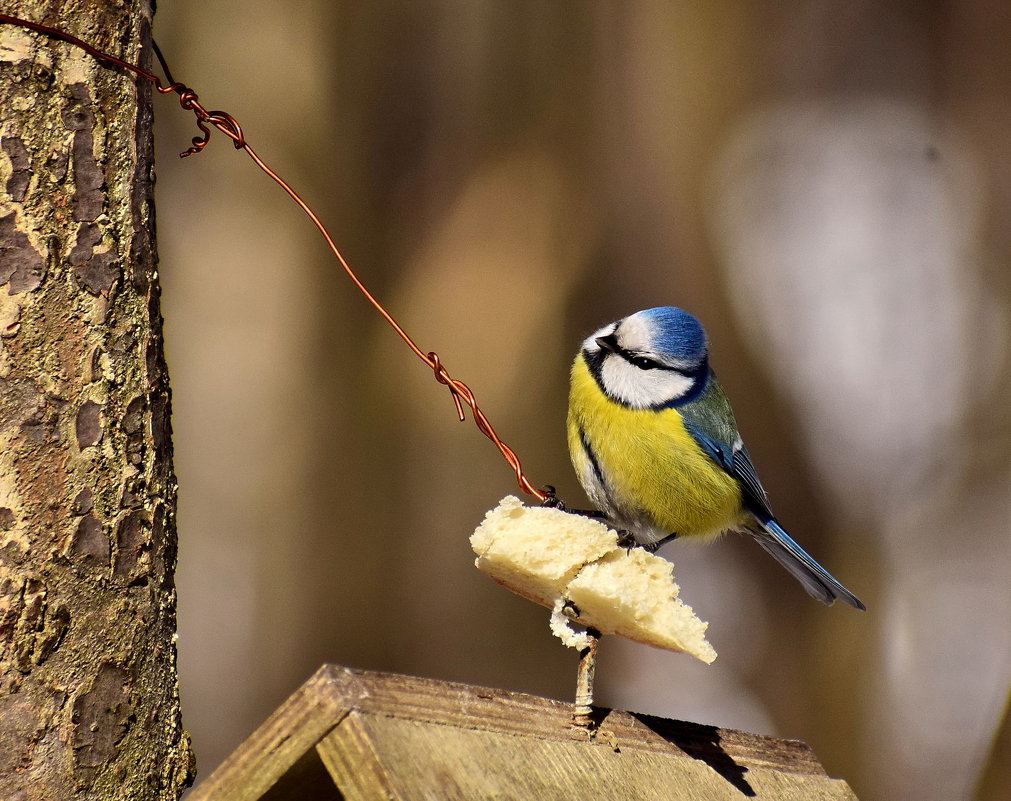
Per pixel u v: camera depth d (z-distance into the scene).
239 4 13.52
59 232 4.17
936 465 13.88
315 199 13.44
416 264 13.31
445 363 13.03
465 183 13.39
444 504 12.88
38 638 3.99
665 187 13.55
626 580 4.49
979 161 14.94
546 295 13.16
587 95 13.57
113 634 4.14
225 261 13.32
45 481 4.05
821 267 14.41
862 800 12.53
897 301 14.38
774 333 14.18
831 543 13.66
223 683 12.58
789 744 5.46
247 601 12.78
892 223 14.59
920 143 14.85
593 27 13.59
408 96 13.50
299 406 13.18
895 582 13.50
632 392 7.07
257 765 3.78
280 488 13.01
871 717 12.89
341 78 13.54
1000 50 14.95
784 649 13.20
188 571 12.78
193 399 13.14
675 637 4.45
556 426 12.92
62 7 4.27
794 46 14.59
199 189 13.46
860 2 14.82
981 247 14.71
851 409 14.13
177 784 4.34
